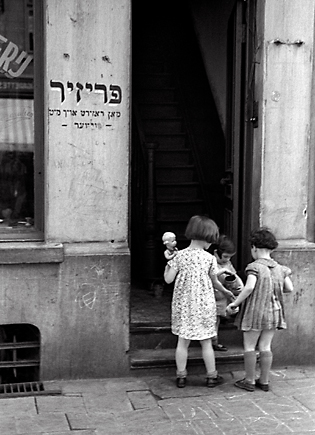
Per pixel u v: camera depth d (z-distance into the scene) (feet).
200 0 30.40
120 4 15.67
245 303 15.29
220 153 26.35
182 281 15.42
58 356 16.05
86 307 16.03
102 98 15.85
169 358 16.69
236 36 18.75
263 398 15.19
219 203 26.30
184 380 15.79
